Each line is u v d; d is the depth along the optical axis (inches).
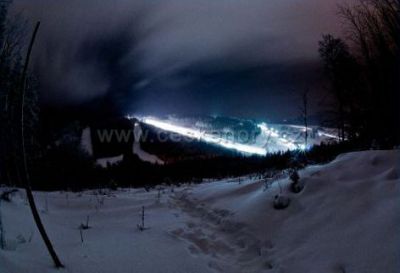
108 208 351.9
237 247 229.5
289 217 233.3
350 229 183.2
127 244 219.5
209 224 281.1
